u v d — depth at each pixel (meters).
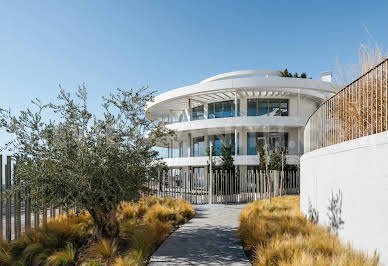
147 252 4.80
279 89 20.81
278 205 9.70
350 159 4.51
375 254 3.57
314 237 4.66
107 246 4.72
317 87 19.89
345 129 5.68
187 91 21.98
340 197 4.91
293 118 20.72
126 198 5.43
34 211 5.25
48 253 4.81
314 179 6.61
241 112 23.48
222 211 10.34
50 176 4.79
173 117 27.06
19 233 5.67
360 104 5.08
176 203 10.08
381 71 4.48
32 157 4.94
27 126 5.04
